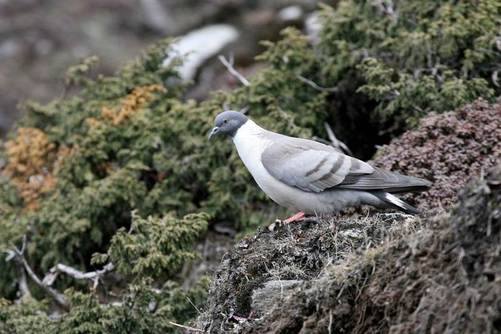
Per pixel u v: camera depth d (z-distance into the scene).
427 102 12.34
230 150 13.61
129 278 12.89
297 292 8.09
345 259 8.29
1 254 13.13
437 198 10.24
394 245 7.72
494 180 6.94
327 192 9.91
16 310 11.66
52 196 13.77
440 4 13.38
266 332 8.12
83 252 13.70
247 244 9.50
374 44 13.74
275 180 10.09
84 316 10.95
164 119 14.09
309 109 13.91
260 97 13.81
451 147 10.74
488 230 6.88
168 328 11.12
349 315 7.69
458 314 6.88
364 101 13.84
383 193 9.86
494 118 10.86
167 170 13.89
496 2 12.81
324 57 14.25
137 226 11.81
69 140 14.41
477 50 12.48
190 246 11.83
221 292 9.13
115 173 13.56
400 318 7.30
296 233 9.44
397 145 11.27
